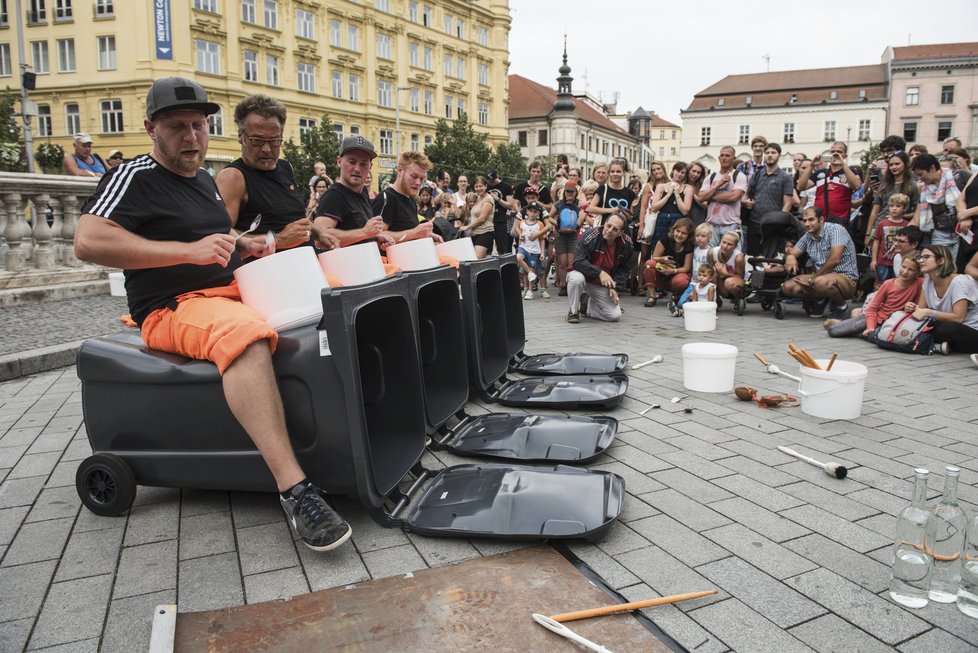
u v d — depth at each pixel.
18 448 3.49
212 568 2.31
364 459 2.47
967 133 68.31
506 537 2.38
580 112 81.69
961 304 5.47
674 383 4.68
